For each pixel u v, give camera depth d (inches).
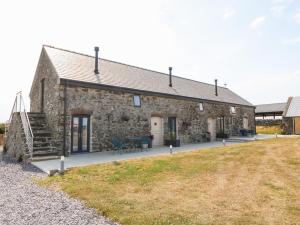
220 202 203.9
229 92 1170.0
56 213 184.5
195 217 173.0
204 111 829.2
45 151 443.5
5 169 359.3
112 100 561.0
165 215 177.0
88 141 520.1
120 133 569.0
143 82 677.3
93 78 540.7
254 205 195.2
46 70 561.0
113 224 165.2
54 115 490.3
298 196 214.5
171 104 706.8
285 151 464.8
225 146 609.3
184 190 240.2
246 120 1088.2
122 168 338.6
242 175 295.6
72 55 629.6
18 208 195.2
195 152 493.4
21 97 514.3
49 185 267.0
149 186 255.3
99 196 222.8
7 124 610.9
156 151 543.5
